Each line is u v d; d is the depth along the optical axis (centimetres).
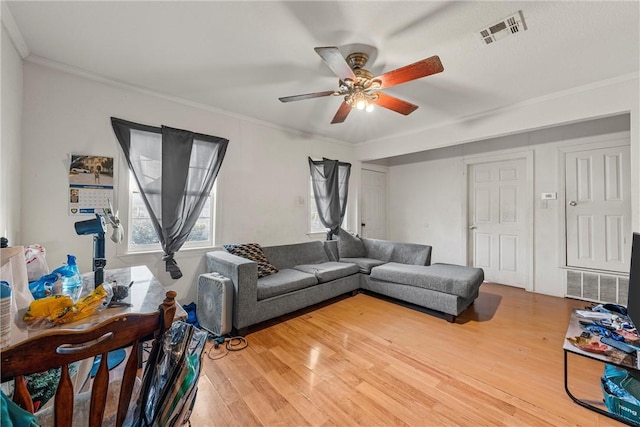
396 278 320
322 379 182
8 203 187
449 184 483
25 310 113
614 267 328
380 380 181
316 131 420
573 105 265
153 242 289
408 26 178
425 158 516
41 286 138
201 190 308
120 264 263
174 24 178
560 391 170
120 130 258
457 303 272
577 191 353
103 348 76
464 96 285
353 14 168
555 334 248
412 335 246
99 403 76
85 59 221
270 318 266
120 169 261
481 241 449
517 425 144
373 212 550
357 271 366
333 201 451
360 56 207
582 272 346
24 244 216
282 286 273
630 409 143
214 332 245
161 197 278
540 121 287
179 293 299
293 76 247
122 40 196
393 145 441
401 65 225
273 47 203
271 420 147
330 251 411
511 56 212
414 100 296
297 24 177
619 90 241
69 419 72
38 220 222
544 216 378
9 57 185
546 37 189
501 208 427
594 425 144
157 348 86
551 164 372
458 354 214
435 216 502
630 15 166
